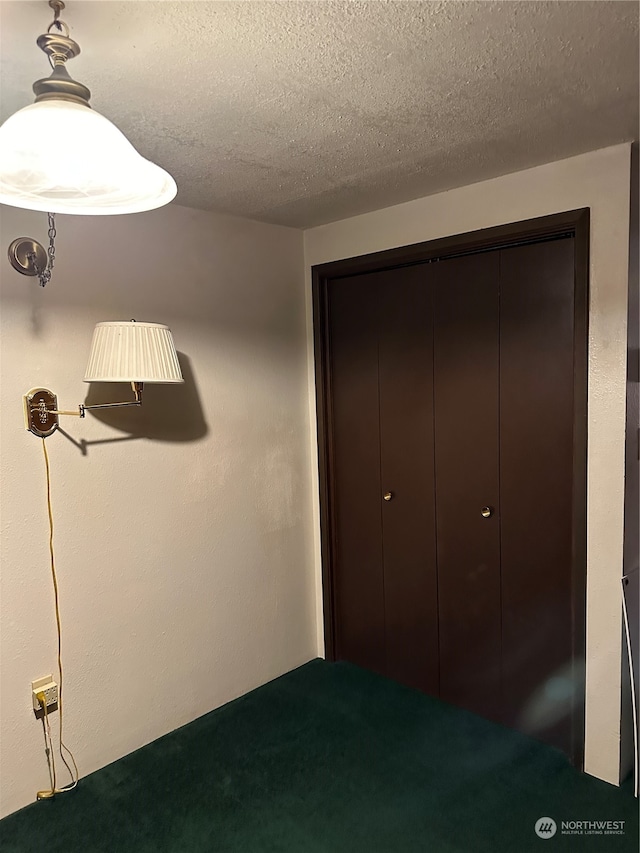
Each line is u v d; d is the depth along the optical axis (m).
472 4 1.09
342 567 2.95
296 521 2.88
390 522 2.72
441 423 2.50
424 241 2.38
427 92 1.45
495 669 2.44
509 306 2.26
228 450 2.57
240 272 2.58
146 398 2.28
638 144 1.85
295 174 2.02
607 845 1.82
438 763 2.21
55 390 2.03
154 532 2.34
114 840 1.89
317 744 2.33
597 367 1.99
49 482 2.04
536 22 1.16
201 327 2.45
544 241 2.14
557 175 2.00
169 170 1.96
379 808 2.00
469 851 1.82
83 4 1.05
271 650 2.81
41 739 2.07
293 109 1.53
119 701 2.27
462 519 2.47
